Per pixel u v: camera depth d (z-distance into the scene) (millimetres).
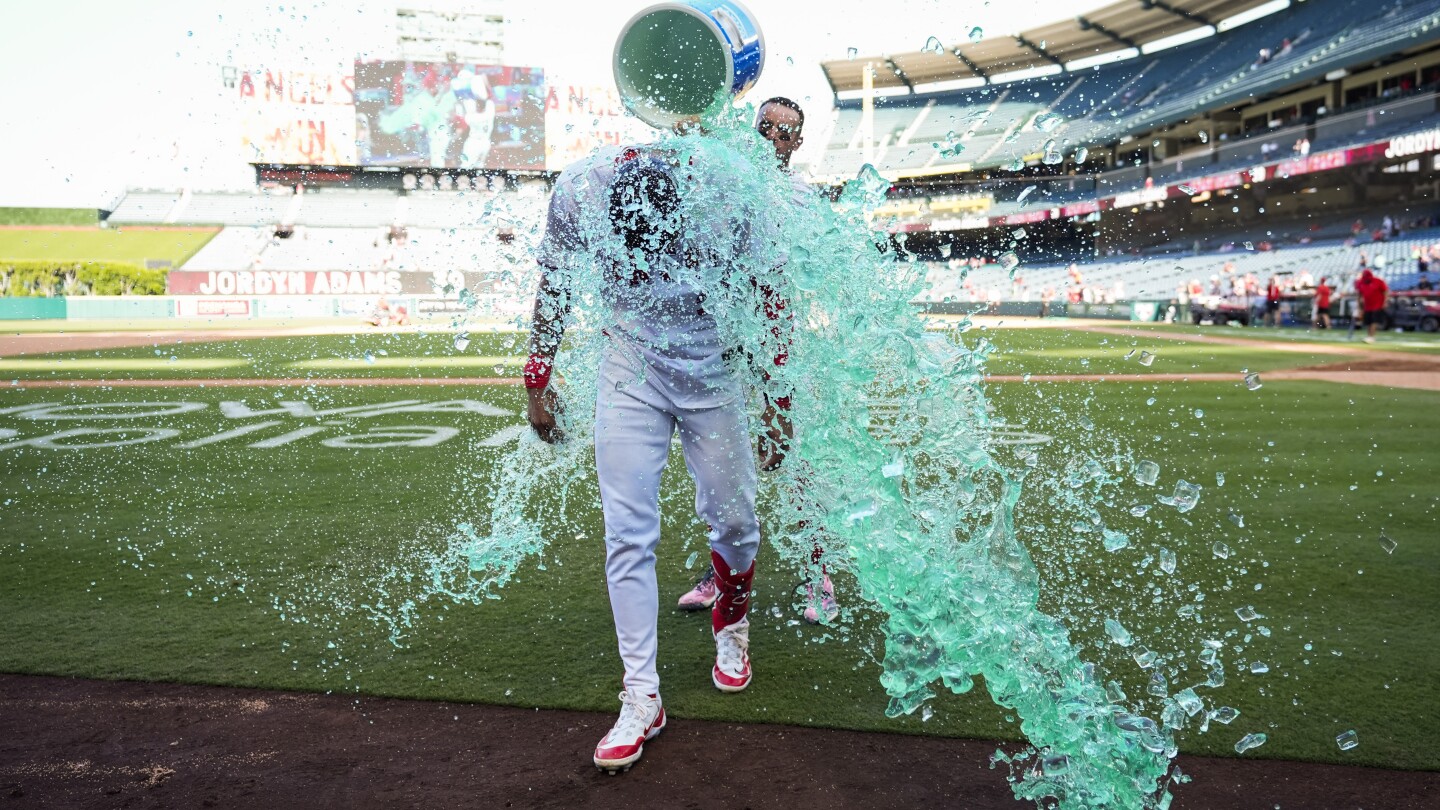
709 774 1983
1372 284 17266
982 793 1908
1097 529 3891
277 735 2168
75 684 2441
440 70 42250
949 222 40406
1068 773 1777
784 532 2926
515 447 6090
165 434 6648
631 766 2008
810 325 2035
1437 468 5289
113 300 33469
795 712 2268
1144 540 3744
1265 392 9117
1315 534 3852
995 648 1805
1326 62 29391
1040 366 12039
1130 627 2811
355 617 2914
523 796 1900
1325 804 1863
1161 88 40031
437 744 2123
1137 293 32688
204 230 43688
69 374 11383
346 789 1931
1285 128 33938
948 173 41500
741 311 2057
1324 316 20500
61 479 5059
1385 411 7766
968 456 2020
